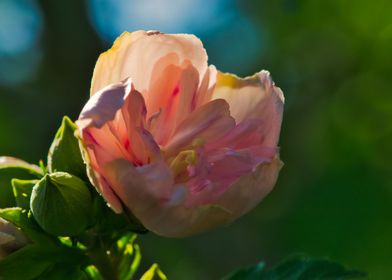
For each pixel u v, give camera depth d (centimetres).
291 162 1521
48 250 430
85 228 421
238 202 395
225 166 411
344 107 1742
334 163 1691
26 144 1368
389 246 1503
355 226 1516
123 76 412
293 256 491
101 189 383
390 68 1817
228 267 1359
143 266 1277
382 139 1781
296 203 1516
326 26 1839
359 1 1839
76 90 1409
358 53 1819
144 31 407
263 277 491
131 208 389
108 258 439
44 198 411
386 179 1658
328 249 1490
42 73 1440
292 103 1616
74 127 426
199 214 381
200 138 418
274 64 1688
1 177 455
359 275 476
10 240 429
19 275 429
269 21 1797
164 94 422
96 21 1520
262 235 1439
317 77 1717
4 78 1477
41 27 1486
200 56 426
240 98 438
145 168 378
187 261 1347
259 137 426
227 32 1762
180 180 411
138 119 394
